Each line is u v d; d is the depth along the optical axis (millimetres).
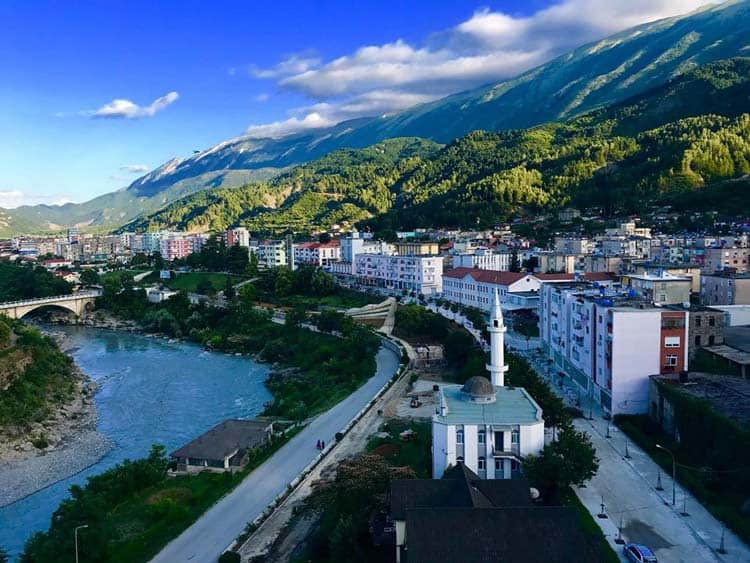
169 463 94375
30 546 66125
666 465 80062
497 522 51000
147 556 65812
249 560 64188
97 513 68750
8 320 184875
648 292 127938
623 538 63406
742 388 89688
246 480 85562
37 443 114125
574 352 120938
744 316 131875
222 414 131625
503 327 96750
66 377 157375
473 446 74938
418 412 108938
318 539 64562
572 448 71312
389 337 175625
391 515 59094
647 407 99062
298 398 137250
